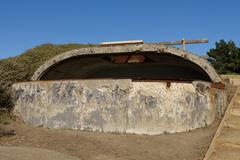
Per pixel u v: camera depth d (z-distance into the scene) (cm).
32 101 975
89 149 733
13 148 721
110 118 879
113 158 681
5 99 1035
